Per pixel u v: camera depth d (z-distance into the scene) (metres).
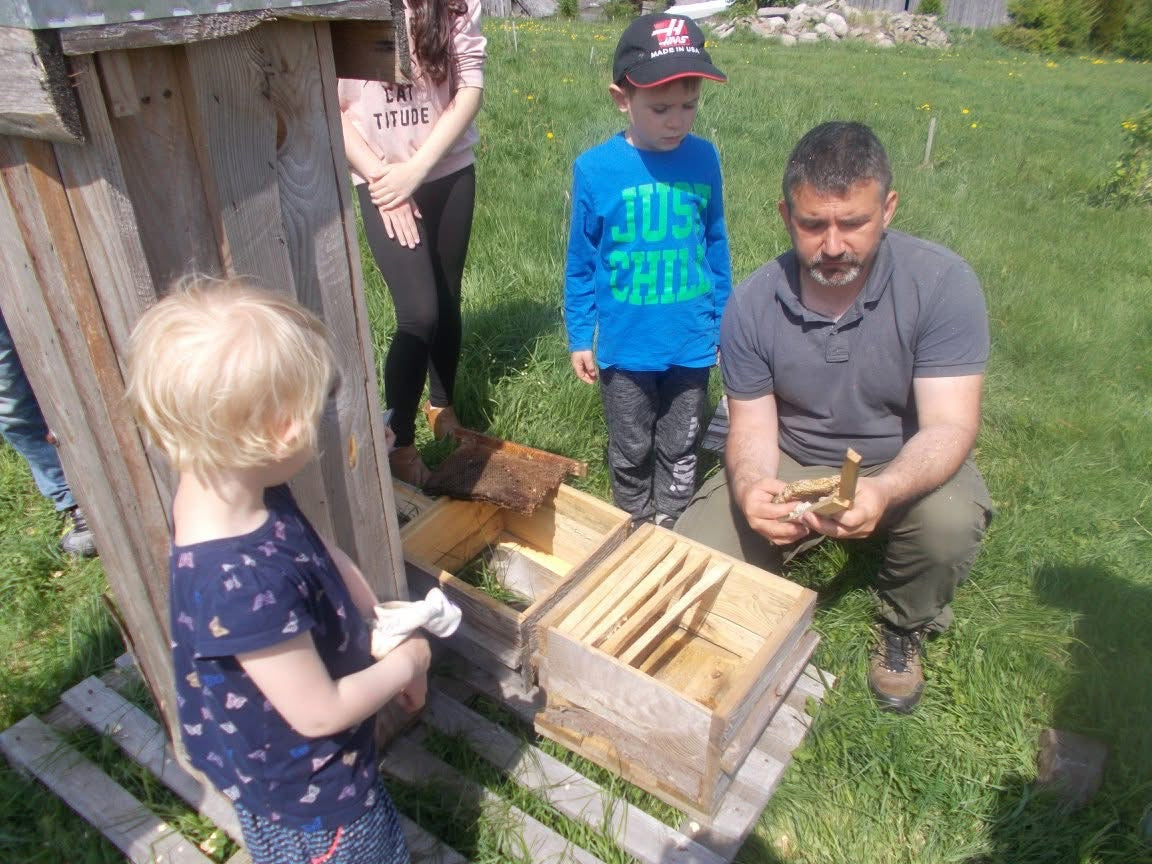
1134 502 3.15
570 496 2.49
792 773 2.12
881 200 1.95
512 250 4.53
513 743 2.11
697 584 2.10
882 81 13.33
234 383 1.10
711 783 1.84
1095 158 8.61
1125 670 2.40
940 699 2.34
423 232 2.75
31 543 2.72
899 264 2.15
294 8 1.33
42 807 1.98
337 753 1.39
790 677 2.09
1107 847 1.99
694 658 2.30
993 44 23.80
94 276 1.30
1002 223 6.30
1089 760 2.09
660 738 1.87
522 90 8.52
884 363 2.21
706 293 2.70
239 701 1.26
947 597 2.25
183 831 1.94
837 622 2.51
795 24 21.81
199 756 1.41
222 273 1.42
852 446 2.37
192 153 1.31
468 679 2.21
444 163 2.80
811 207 1.94
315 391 1.20
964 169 7.89
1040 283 5.07
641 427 2.80
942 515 2.13
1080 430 3.57
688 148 2.59
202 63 1.26
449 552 2.53
